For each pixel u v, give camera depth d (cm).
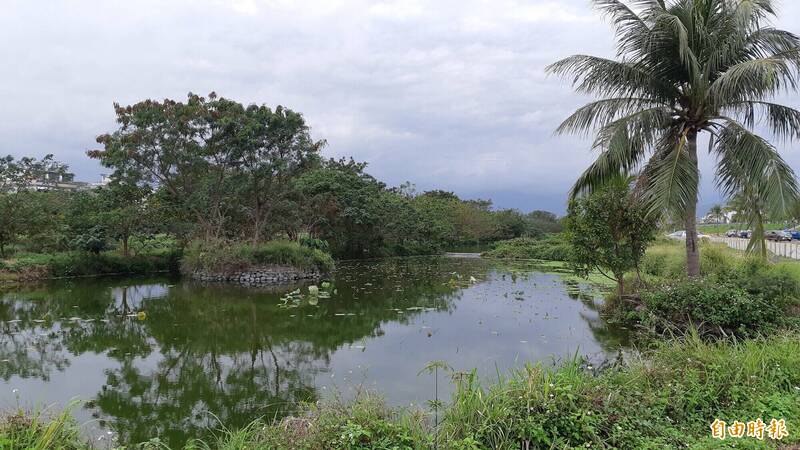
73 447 389
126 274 2308
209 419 592
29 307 1439
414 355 845
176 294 1700
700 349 527
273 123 2139
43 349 952
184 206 2248
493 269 2647
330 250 3275
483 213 5375
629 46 998
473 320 1167
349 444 348
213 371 797
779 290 940
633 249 1149
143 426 571
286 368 801
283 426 406
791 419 417
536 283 1920
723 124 976
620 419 403
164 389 709
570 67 1039
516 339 957
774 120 971
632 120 962
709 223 7225
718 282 999
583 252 1173
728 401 452
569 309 1309
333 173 3080
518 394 416
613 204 1112
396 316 1238
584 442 381
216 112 2116
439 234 4381
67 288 1844
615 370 530
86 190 2731
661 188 907
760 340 645
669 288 980
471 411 400
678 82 1018
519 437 372
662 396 446
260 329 1115
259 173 2177
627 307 1103
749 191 982
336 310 1348
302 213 2691
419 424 386
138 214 2231
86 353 922
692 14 951
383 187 4262
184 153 2122
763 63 794
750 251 1193
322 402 493
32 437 358
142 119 2059
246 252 2112
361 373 743
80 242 2206
